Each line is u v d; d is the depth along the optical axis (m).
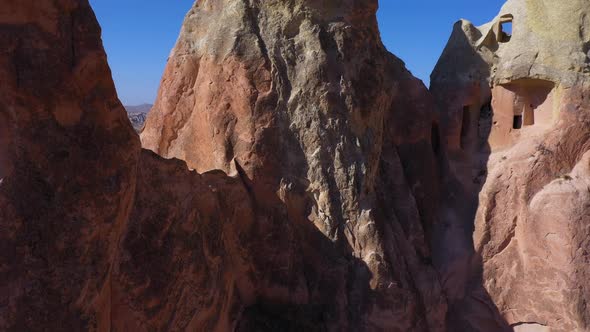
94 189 5.73
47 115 5.47
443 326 9.93
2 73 5.20
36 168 5.33
